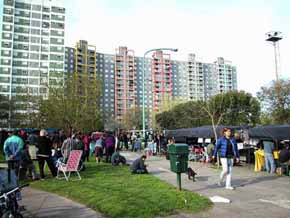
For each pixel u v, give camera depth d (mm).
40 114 38094
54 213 7852
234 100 49656
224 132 11320
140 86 121562
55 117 35156
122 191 9914
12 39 98000
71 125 35062
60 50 103875
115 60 120438
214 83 124250
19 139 12188
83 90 37344
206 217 7363
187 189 10766
